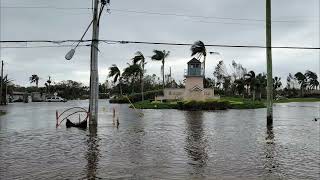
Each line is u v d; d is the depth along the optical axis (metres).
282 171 11.45
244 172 11.30
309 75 174.62
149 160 13.25
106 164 12.53
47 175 10.96
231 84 122.50
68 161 13.11
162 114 42.97
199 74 70.38
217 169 11.72
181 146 16.70
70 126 26.48
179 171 11.44
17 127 26.34
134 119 34.44
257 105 62.84
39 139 19.41
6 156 14.22
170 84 116.50
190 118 35.91
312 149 15.80
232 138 19.61
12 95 112.19
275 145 17.00
